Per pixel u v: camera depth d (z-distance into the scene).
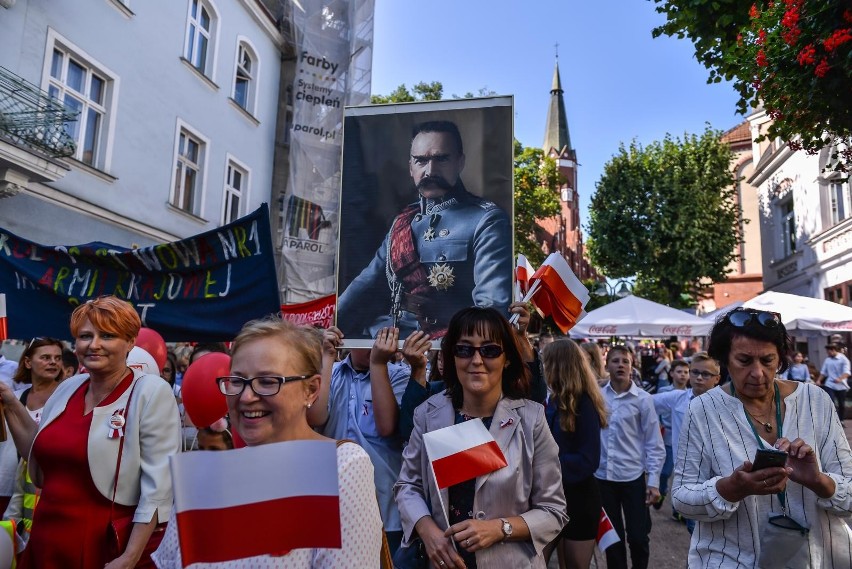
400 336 3.40
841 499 2.11
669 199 23.66
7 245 4.88
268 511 1.45
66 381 2.80
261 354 1.67
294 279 13.17
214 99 14.90
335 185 13.43
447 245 3.44
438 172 3.52
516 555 2.28
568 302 3.27
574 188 75.75
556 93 79.62
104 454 2.53
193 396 3.41
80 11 10.69
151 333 4.28
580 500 3.68
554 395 3.82
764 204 21.97
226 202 15.88
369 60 13.83
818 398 2.34
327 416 3.29
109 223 11.52
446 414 2.60
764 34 4.96
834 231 15.91
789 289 19.66
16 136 8.79
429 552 2.26
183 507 1.44
